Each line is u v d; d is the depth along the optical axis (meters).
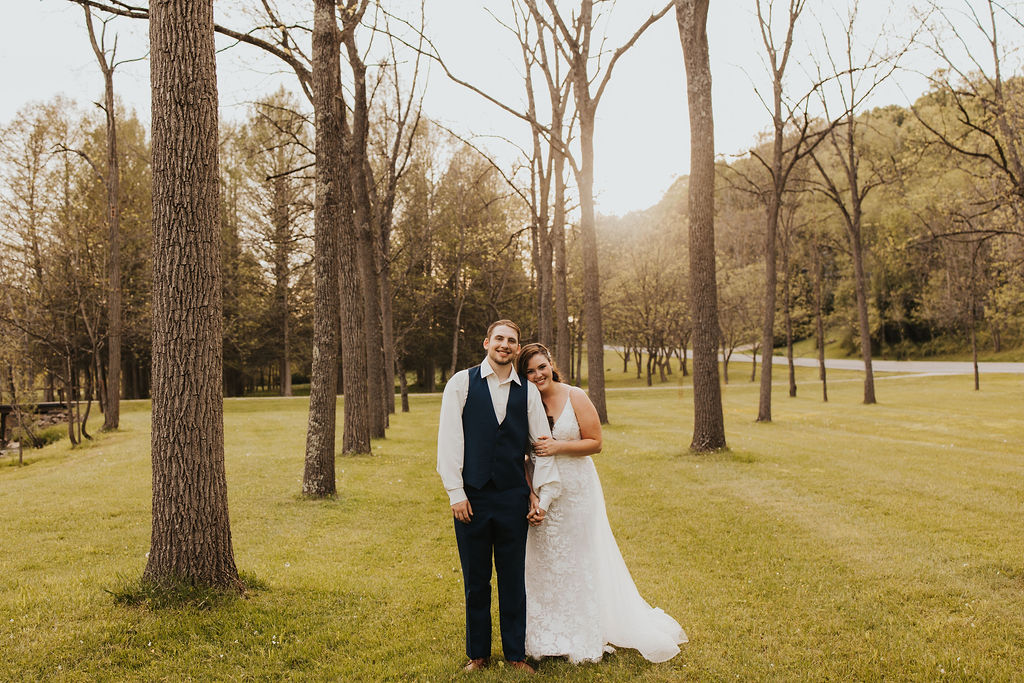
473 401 3.77
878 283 53.12
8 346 15.36
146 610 4.09
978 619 4.41
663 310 41.31
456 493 3.68
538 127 12.71
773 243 19.09
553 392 4.09
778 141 19.09
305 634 4.12
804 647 4.09
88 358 29.72
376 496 8.59
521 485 3.76
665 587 5.17
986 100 10.91
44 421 21.58
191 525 4.33
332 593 4.81
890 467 10.23
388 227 21.80
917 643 4.09
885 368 47.75
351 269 12.20
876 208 44.94
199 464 4.35
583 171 16.11
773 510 7.59
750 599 4.89
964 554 5.82
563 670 3.72
